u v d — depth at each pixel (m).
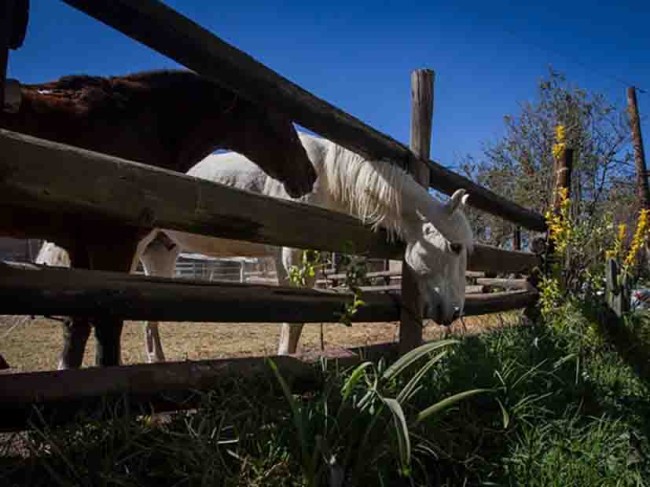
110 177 1.50
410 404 2.08
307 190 3.30
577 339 3.67
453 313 2.86
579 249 4.45
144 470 1.50
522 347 3.25
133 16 1.75
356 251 2.62
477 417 2.28
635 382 3.18
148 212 1.60
